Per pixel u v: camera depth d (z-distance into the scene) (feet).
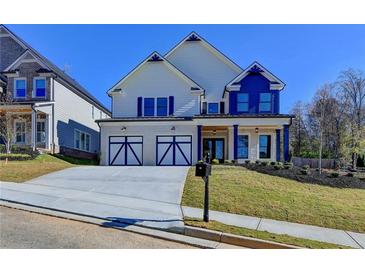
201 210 29.58
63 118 84.84
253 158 74.28
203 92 76.89
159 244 20.66
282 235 23.35
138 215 26.84
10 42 87.66
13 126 78.59
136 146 73.00
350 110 123.34
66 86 86.74
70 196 33.37
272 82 74.74
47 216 25.95
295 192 38.96
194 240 21.81
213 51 82.74
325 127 122.01
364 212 32.65
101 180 43.29
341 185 45.62
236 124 68.44
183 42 83.51
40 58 80.59
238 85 75.10
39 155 68.59
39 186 38.52
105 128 73.77
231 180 42.73
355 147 97.55
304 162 106.22
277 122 67.56
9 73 79.77
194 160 71.05
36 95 79.46
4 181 41.04
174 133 72.28
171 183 41.19
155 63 78.13
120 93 77.87
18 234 20.99
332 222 29.04
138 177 45.65
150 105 77.66
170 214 27.43
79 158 87.86
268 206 32.19
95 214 26.78
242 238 21.58
